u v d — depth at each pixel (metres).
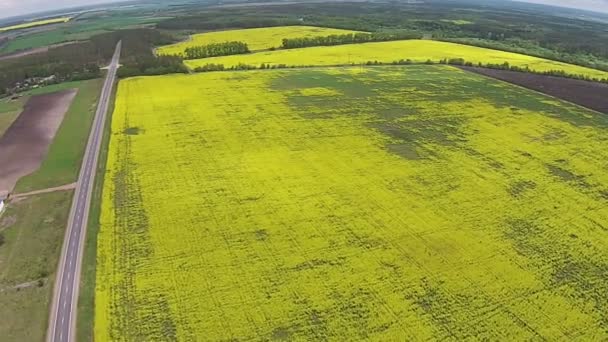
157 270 47.19
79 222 56.75
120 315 41.31
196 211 57.94
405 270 47.19
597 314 41.53
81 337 39.19
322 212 57.66
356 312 41.59
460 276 46.34
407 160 72.12
